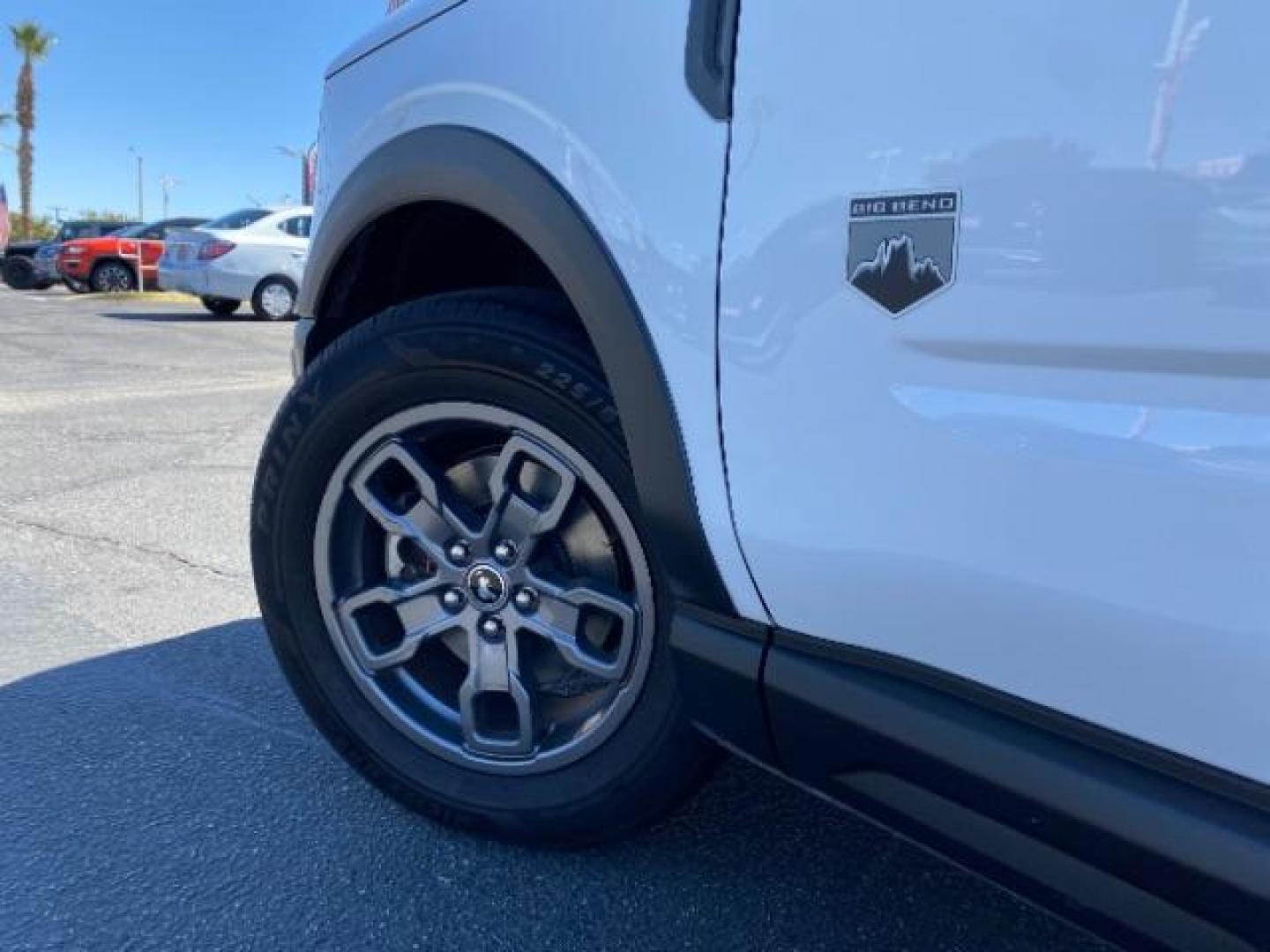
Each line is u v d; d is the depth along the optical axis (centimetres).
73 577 345
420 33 174
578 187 145
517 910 175
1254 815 97
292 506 189
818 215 120
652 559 161
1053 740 111
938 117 109
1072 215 100
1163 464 97
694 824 199
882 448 118
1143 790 104
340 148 192
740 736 145
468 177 159
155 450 551
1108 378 100
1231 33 89
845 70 116
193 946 167
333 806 205
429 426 177
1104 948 167
